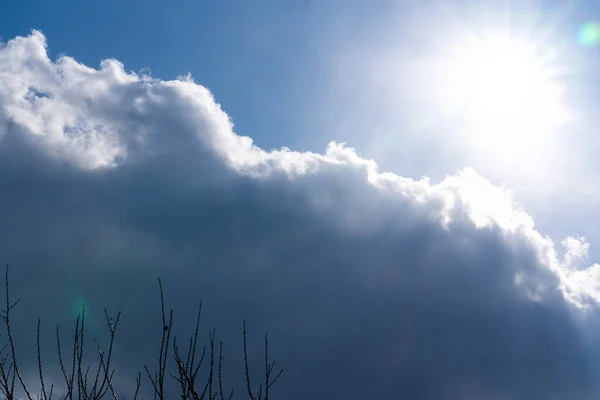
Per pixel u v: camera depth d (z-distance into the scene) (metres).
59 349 7.48
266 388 7.42
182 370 7.46
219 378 7.45
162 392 7.24
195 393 7.23
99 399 7.16
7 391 6.77
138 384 7.33
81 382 7.26
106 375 7.40
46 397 6.96
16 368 7.04
